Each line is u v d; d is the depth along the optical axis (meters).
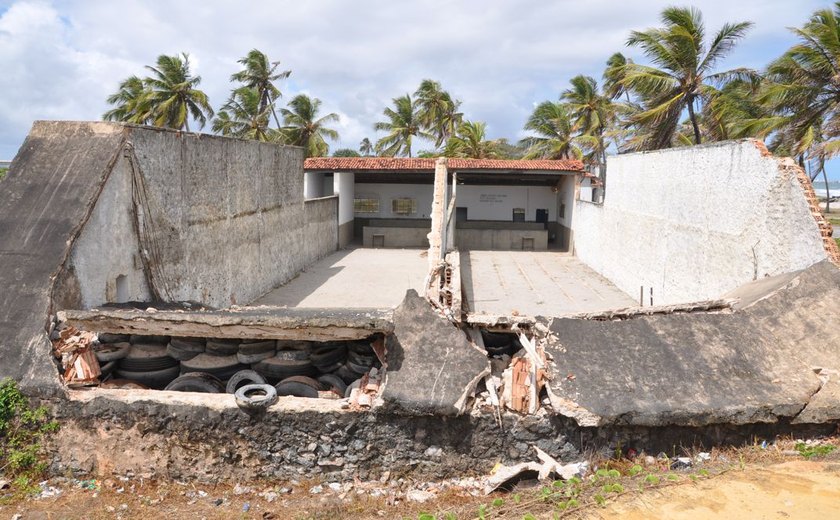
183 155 9.48
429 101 41.56
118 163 7.64
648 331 6.08
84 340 6.11
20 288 6.25
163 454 5.66
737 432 5.44
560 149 34.22
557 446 5.50
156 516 5.10
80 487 5.59
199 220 10.17
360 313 7.50
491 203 25.72
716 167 9.55
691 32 19.92
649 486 4.75
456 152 36.56
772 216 7.87
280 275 15.31
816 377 5.59
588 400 5.36
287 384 6.17
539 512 4.55
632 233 14.16
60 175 7.26
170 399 5.64
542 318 6.32
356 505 5.16
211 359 6.39
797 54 17.78
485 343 6.46
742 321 6.20
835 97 17.61
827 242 6.82
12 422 5.64
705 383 5.54
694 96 20.67
